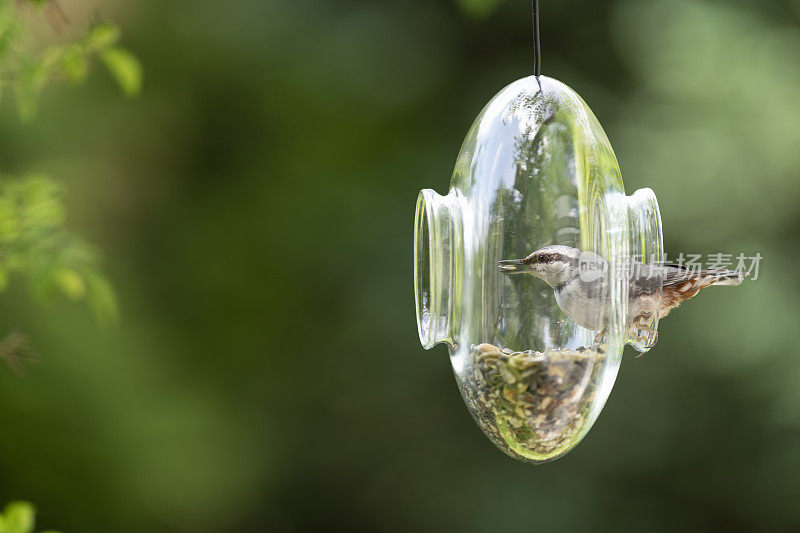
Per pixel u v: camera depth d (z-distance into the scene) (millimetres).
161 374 14312
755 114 12367
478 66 13922
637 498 13391
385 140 14344
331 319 14398
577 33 13445
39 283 6188
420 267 4898
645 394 13164
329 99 14445
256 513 14883
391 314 13875
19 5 6141
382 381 14211
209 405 14539
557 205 4504
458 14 13945
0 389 12234
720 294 12672
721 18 12641
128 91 6840
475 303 4664
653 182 12398
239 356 14805
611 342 4633
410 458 14484
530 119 4613
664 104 12664
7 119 12633
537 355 4559
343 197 14367
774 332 12469
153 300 14805
